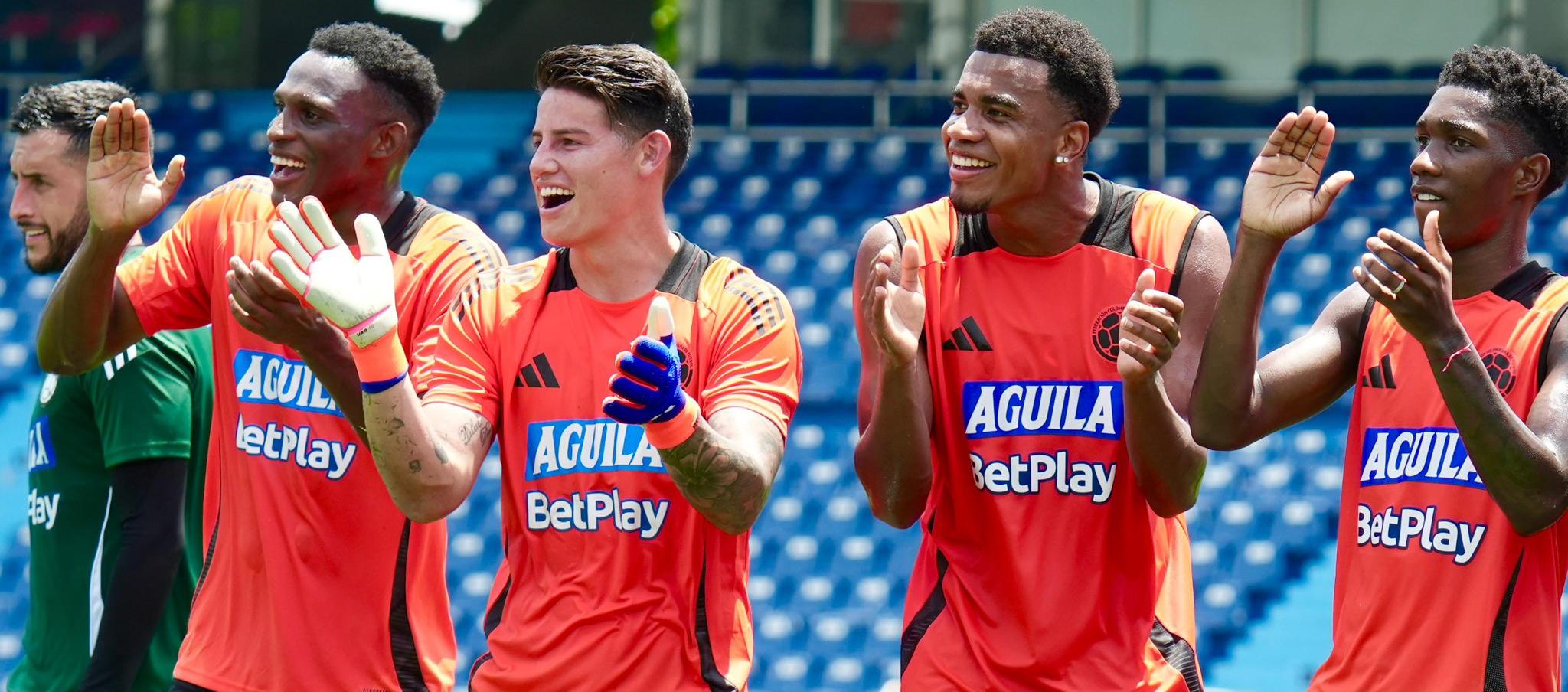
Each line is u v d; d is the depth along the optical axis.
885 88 33.53
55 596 9.70
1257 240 7.41
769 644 23.41
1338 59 33.28
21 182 9.84
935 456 8.22
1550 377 7.29
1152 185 31.45
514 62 40.41
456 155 34.81
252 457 8.55
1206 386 7.52
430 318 8.50
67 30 39.59
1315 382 7.86
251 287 7.38
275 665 8.45
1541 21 32.56
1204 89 32.16
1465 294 7.70
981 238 8.14
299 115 8.48
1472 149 7.44
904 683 8.16
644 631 7.64
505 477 7.98
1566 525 7.50
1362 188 30.70
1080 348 7.93
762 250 30.92
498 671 7.82
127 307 8.84
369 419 6.96
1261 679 22.23
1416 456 7.54
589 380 7.81
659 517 7.68
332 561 8.49
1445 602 7.40
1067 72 7.73
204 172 34.47
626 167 7.74
